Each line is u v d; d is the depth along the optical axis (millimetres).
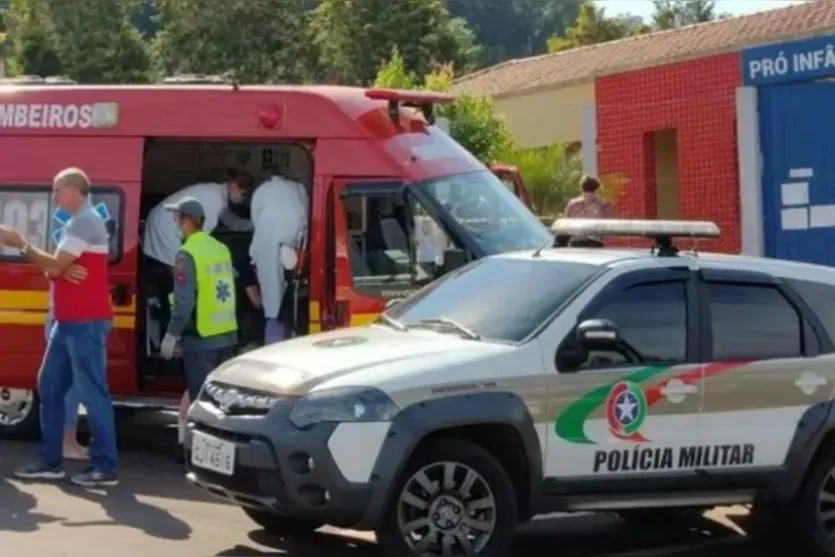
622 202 23266
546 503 8508
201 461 8531
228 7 54188
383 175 11867
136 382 12258
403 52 54969
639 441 8672
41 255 10352
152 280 12391
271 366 8477
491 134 26703
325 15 55406
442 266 11773
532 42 103562
